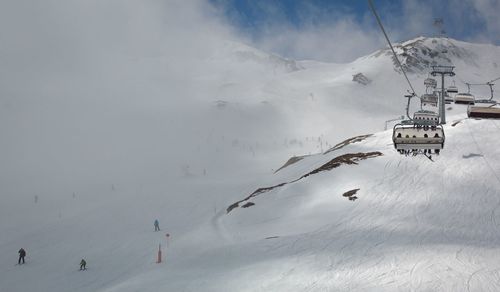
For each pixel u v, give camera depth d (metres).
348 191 48.69
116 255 47.03
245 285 23.47
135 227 70.06
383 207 42.00
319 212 44.00
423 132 24.78
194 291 23.66
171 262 36.06
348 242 31.38
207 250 35.53
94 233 70.19
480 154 53.28
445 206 40.19
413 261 24.64
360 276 22.88
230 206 62.84
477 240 29.73
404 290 20.22
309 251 29.92
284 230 40.00
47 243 67.00
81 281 37.88
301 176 63.53
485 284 20.25
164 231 57.34
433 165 52.06
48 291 36.91
